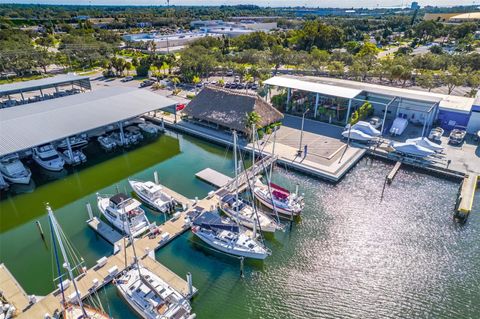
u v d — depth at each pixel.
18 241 35.78
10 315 25.81
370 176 47.00
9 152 42.69
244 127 54.88
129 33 191.75
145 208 40.69
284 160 49.53
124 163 51.97
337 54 109.31
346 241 35.00
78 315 25.56
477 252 33.44
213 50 121.75
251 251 31.98
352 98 60.25
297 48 137.12
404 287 29.64
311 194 42.97
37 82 76.19
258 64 98.62
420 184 45.03
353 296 28.84
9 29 151.62
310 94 72.06
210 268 31.66
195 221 34.47
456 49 132.38
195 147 57.19
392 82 90.12
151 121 66.94
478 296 28.67
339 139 56.75
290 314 27.23
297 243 34.84
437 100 58.84
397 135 57.59
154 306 25.98
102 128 60.69
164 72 103.06
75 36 138.62
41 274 31.05
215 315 27.05
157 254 33.06
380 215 38.94
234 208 38.50
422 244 34.50
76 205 41.88
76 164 51.47
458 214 38.09
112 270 29.69
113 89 68.25
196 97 64.50
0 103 71.38
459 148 52.84
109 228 36.44
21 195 44.09
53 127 49.81
